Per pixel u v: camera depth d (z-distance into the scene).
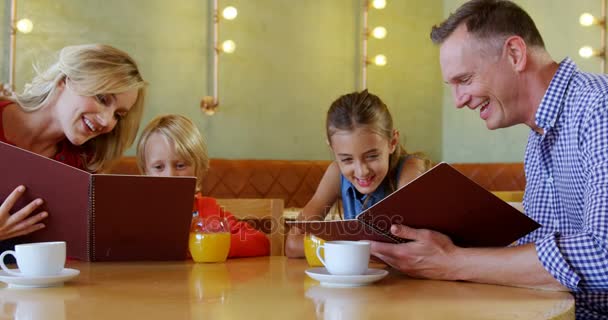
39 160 1.25
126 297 0.97
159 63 4.03
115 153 1.97
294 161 4.30
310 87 4.50
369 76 4.68
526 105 1.40
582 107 1.28
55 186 1.28
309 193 4.29
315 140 4.52
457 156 4.85
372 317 0.82
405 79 4.81
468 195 1.14
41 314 0.83
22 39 3.64
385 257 1.23
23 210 1.27
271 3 4.38
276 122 4.40
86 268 1.34
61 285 1.10
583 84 1.31
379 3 4.63
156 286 1.08
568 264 1.05
